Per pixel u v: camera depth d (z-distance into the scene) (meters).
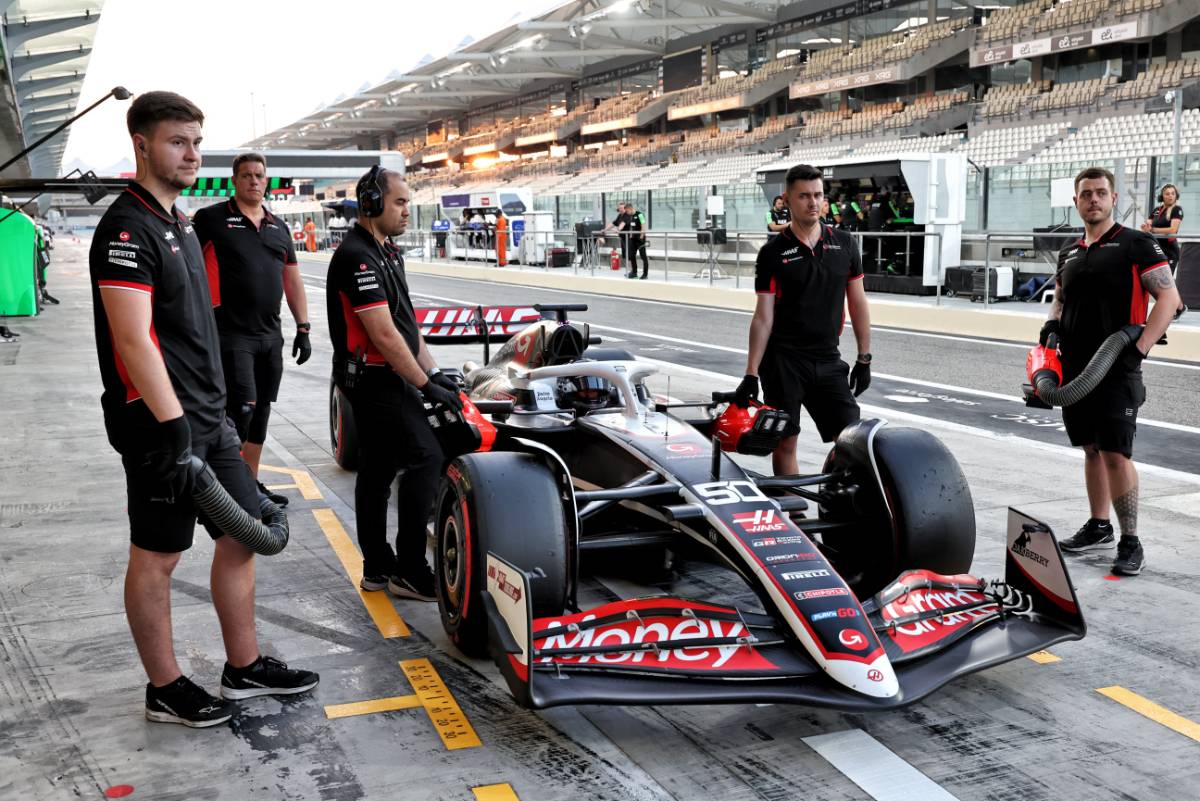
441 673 3.57
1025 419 8.29
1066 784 2.85
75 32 18.62
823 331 4.84
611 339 14.02
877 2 35.25
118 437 2.99
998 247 16.05
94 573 4.61
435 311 6.50
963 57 32.88
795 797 2.79
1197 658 3.69
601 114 49.56
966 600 3.51
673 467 3.74
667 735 3.14
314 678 3.44
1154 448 7.12
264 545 3.17
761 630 3.21
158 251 2.92
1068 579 3.35
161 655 3.17
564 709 3.31
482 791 2.81
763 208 21.20
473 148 62.06
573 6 39.09
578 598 4.21
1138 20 25.73
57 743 3.08
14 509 5.65
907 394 9.54
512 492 3.49
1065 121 27.92
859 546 4.03
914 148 31.55
